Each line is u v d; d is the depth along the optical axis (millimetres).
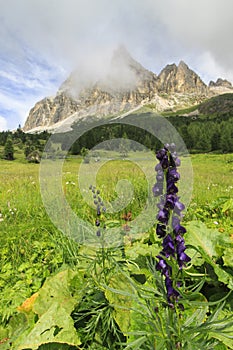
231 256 3250
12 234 5016
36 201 6590
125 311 2596
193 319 2037
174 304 1824
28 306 3080
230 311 2729
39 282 3748
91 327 2643
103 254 3043
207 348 1933
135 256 3500
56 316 2650
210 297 2979
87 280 3012
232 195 8031
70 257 3779
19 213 6078
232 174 14398
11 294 3543
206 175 12938
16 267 4215
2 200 7137
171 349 1927
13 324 2984
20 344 2498
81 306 2855
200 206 7004
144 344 2131
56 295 2926
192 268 3188
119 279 2881
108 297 2680
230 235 4773
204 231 3824
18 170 15859
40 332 2537
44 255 4391
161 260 1795
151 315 1971
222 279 3020
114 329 2557
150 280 2914
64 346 2545
